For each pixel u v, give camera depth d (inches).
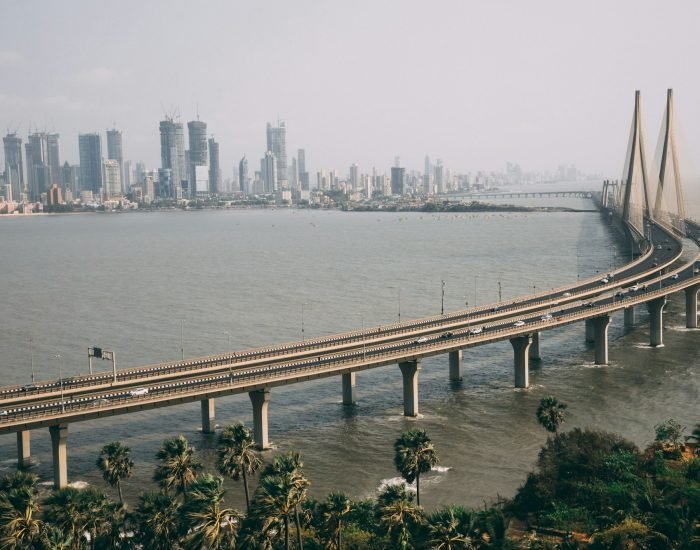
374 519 3969.0
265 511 3499.0
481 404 6594.5
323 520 3659.0
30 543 3336.6
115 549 3543.3
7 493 3563.0
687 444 5049.2
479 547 3501.5
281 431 6048.2
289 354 6934.1
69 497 3518.7
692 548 3540.8
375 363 6314.0
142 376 6348.4
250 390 5772.6
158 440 5935.0
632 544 3607.3
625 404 6501.0
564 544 3639.3
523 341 7096.5
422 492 4837.6
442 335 7298.2
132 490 5009.8
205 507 3457.2
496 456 5398.6
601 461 4542.3
